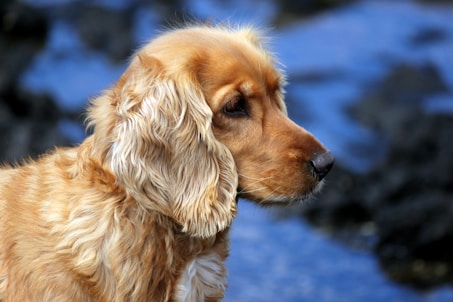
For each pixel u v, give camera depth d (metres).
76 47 19.72
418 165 14.03
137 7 20.80
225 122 6.98
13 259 6.77
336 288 12.26
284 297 12.05
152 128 6.67
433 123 14.74
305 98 17.25
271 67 7.33
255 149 7.04
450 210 12.76
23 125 16.05
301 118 16.55
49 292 6.64
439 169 13.64
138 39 19.80
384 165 14.34
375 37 20.28
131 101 6.70
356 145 15.47
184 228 6.71
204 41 7.10
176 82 6.80
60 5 20.83
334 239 13.55
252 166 7.06
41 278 6.65
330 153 7.18
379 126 16.08
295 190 7.05
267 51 7.88
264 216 14.38
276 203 7.14
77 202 6.77
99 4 20.75
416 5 22.48
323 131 16.00
